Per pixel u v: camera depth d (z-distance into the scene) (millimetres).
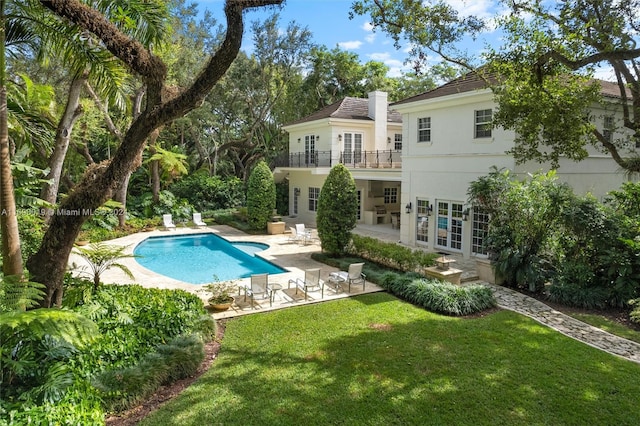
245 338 8914
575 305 11117
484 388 6867
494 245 13266
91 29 6613
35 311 5445
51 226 7449
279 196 31328
